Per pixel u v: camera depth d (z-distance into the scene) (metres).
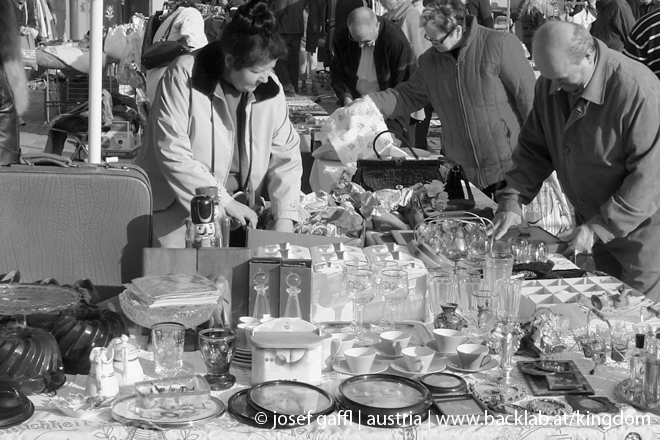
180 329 2.01
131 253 2.57
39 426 1.76
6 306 2.00
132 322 2.35
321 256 2.44
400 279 2.24
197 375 1.93
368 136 4.98
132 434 1.75
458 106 4.94
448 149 5.14
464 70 4.82
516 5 10.49
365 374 2.01
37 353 1.93
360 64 6.82
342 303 2.38
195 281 2.20
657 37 4.31
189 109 3.06
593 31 9.27
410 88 5.25
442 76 4.96
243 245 2.97
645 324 2.35
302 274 2.29
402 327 2.39
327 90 12.70
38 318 2.19
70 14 13.16
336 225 3.26
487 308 2.38
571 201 3.60
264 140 3.20
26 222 2.52
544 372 2.06
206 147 3.11
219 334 2.05
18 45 2.94
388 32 6.68
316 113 6.89
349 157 4.97
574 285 2.77
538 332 2.22
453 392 1.95
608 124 3.19
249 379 2.04
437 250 2.91
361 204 3.66
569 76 3.10
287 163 3.32
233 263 2.31
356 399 1.87
